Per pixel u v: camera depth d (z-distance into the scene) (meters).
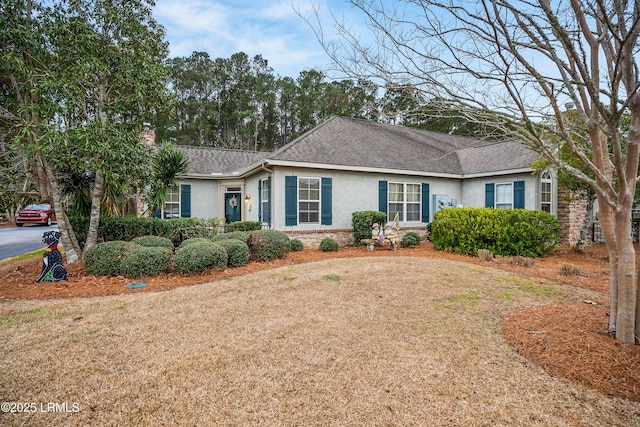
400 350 3.35
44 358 3.18
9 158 8.20
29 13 6.96
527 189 11.15
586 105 3.35
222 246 7.13
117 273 6.45
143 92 7.80
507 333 3.75
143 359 3.17
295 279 6.17
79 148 7.08
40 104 6.73
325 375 2.90
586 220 9.70
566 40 2.69
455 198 13.41
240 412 2.43
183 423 2.32
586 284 5.89
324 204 10.68
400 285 5.73
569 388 2.71
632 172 3.11
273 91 40.91
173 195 13.49
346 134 12.94
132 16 7.68
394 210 12.09
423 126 17.75
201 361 3.13
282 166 10.02
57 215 7.61
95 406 2.50
